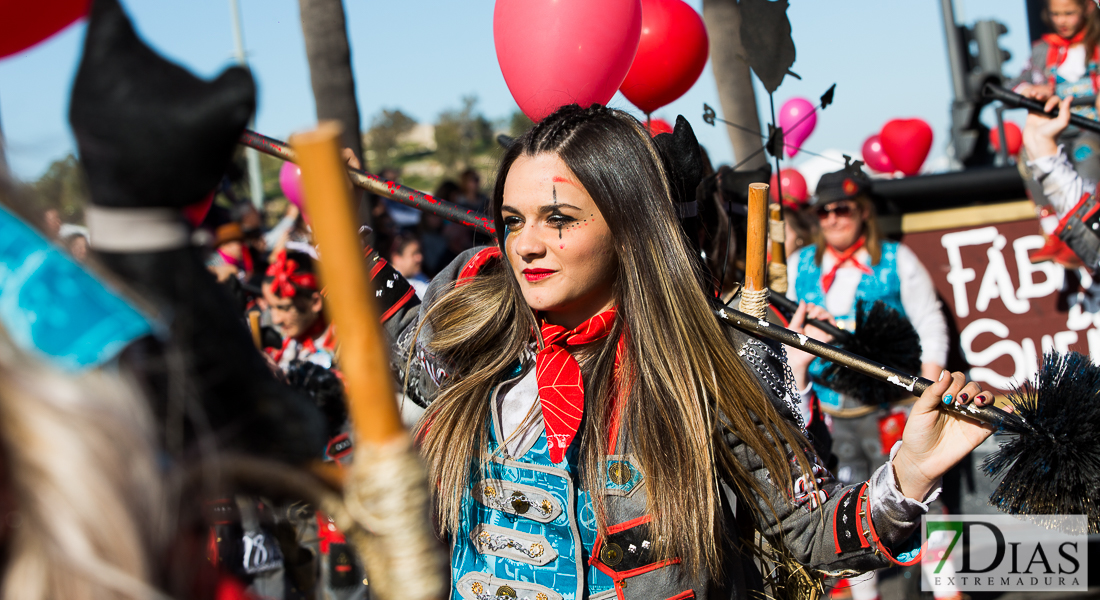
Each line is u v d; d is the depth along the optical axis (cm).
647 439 147
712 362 155
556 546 148
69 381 57
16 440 54
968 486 358
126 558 56
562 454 146
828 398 342
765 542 162
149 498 59
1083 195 299
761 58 235
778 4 232
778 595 163
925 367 361
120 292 67
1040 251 370
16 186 63
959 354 404
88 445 55
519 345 163
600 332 156
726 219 245
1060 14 402
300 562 286
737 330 167
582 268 153
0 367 55
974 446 147
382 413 74
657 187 155
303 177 71
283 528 280
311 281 308
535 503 148
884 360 290
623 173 152
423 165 2722
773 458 153
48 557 54
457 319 172
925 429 147
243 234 462
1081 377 161
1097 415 156
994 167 392
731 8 438
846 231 365
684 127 175
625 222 153
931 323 365
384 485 73
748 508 161
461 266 193
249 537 271
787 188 423
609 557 146
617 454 149
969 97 443
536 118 207
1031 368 391
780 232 268
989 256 398
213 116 70
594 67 197
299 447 79
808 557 156
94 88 70
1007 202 393
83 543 54
